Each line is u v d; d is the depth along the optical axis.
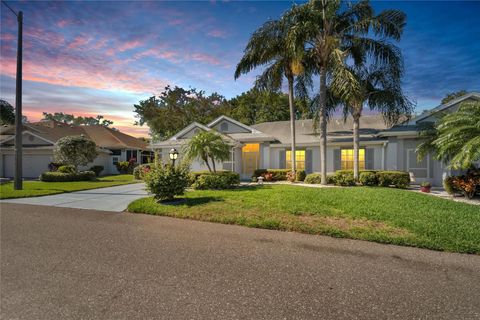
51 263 3.75
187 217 6.49
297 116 31.88
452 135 9.02
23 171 23.55
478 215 6.05
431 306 2.62
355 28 12.59
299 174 15.29
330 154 16.55
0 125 28.30
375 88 13.57
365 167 15.68
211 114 34.47
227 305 2.66
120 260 3.85
